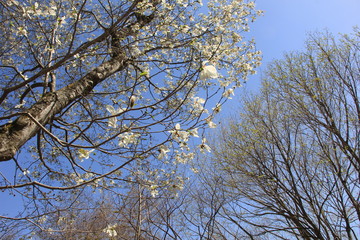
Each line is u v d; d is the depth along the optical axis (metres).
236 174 6.03
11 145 2.52
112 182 4.04
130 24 4.69
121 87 5.77
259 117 6.52
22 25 3.50
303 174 5.82
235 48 5.41
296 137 6.23
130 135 2.60
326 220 5.18
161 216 3.85
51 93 3.34
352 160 5.46
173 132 2.48
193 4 4.79
